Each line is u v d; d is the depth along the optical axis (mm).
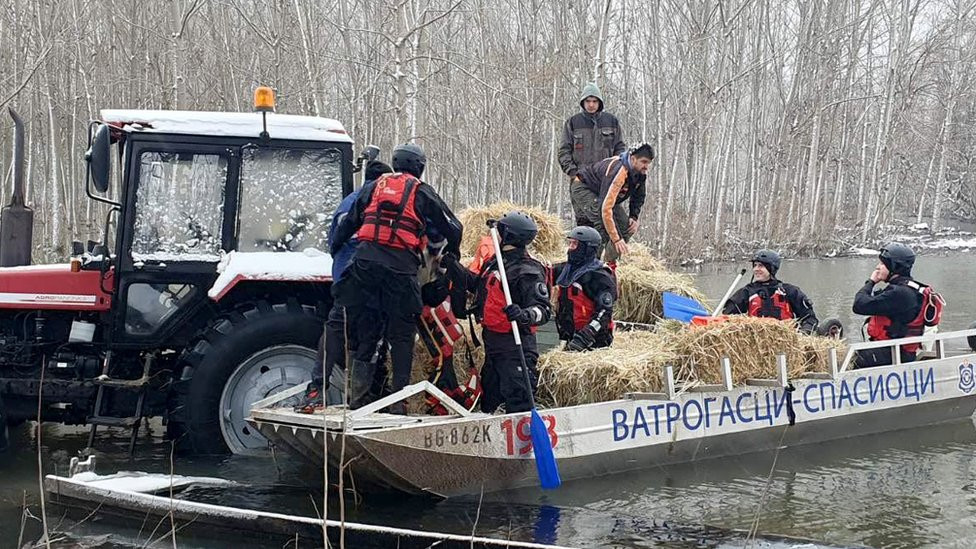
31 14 18234
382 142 19125
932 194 38656
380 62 17938
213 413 5324
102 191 5219
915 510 4758
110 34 18453
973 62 35938
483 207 7434
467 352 5621
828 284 16422
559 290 6199
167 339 5496
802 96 29656
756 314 7230
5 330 5570
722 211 24641
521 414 5098
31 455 5527
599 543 4227
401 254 4910
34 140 19250
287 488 4922
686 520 4586
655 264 8000
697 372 5836
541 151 23188
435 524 4496
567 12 22000
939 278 17281
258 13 17766
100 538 4227
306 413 4719
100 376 5438
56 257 16453
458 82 21766
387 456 4559
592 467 5336
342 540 3398
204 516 4285
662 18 26828
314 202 5668
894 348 6840
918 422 6844
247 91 19766
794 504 4863
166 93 16328
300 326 5418
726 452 5879
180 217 5523
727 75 25172
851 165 32312
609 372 5551
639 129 27953
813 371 6449
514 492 5047
